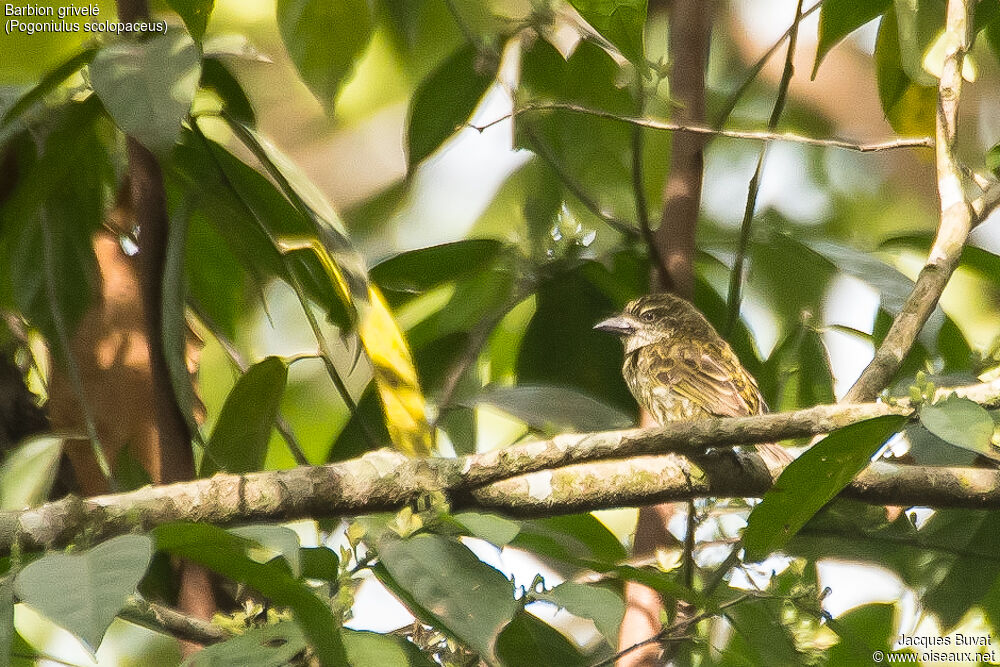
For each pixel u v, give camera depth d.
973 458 8.27
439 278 9.57
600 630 6.11
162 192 8.07
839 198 15.04
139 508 6.82
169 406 7.85
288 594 5.58
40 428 8.76
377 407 9.25
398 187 12.94
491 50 8.98
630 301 10.30
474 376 10.15
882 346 8.35
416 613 6.29
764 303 10.84
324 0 8.68
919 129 10.00
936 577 8.79
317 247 8.05
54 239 8.59
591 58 9.44
